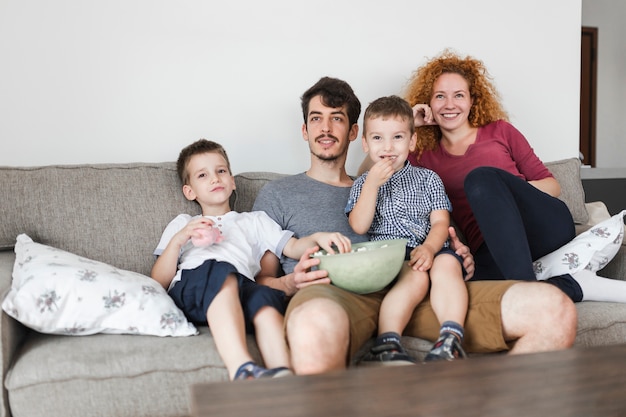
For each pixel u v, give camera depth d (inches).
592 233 77.6
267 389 37.3
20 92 87.6
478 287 65.8
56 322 59.0
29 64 87.7
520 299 60.7
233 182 80.5
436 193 77.5
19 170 75.4
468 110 91.9
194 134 95.2
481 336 62.1
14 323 58.5
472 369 40.9
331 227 79.7
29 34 87.6
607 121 194.5
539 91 116.5
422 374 40.0
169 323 61.3
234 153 97.3
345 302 60.5
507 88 114.3
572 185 98.8
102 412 55.0
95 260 72.7
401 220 76.0
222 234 75.2
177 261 71.4
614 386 37.8
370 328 63.5
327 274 64.1
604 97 193.8
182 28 93.9
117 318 60.6
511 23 113.9
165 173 80.7
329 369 53.2
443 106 91.2
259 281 74.3
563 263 75.4
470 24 111.2
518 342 60.5
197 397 36.0
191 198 79.7
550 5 116.3
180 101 94.3
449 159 91.7
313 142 82.7
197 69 94.9
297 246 75.1
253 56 97.7
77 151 90.2
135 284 62.5
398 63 106.7
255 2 97.4
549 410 34.5
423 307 66.6
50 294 58.7
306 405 34.8
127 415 55.5
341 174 85.4
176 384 56.5
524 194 76.0
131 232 75.6
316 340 53.4
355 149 103.8
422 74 97.5
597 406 35.0
